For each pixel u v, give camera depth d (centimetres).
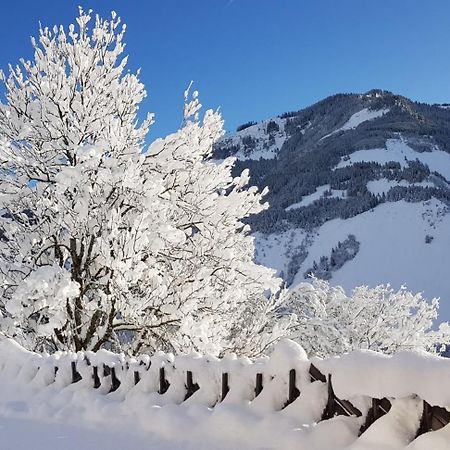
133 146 914
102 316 944
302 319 1127
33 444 377
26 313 770
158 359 436
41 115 942
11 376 557
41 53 948
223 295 879
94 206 871
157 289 804
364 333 1384
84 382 485
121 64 991
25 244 895
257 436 330
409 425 278
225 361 393
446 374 269
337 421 308
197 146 945
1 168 928
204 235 933
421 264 10856
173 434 363
